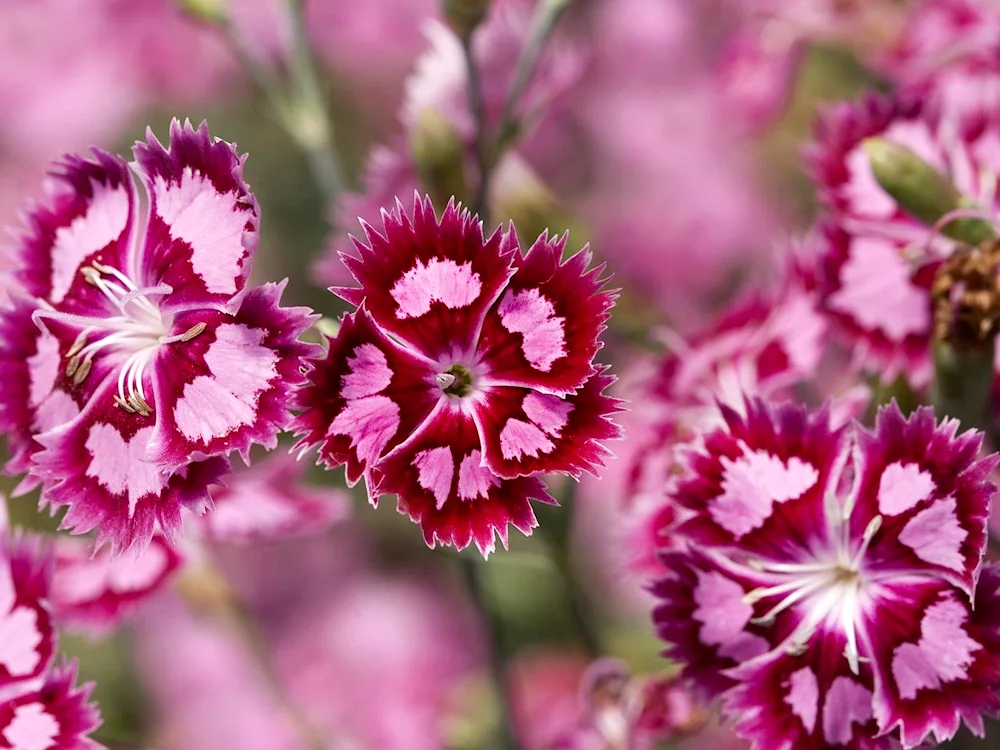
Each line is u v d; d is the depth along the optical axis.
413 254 0.27
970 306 0.28
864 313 0.31
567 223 0.34
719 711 0.29
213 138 0.27
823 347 0.32
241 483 0.33
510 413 0.27
